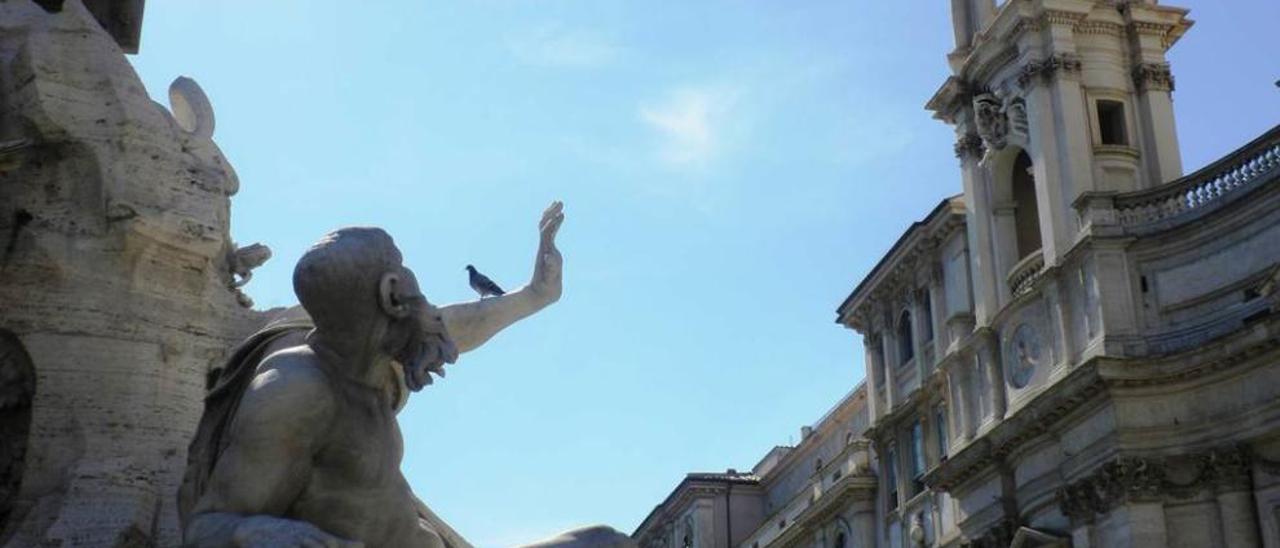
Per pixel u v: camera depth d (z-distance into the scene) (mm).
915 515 37812
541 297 4656
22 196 4867
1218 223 28453
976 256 35469
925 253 38375
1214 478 27359
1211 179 28906
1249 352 26766
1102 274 29672
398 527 3449
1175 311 29047
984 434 33156
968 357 35375
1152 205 29891
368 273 3293
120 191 4867
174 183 5035
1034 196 35750
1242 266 27922
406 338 3383
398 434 3502
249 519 3021
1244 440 27000
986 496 33594
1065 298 31094
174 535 4539
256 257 5375
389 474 3434
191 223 4980
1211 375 27672
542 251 4750
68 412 4652
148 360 4812
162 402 4797
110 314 4797
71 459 4602
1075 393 29125
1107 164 32500
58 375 4684
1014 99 34469
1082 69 33562
